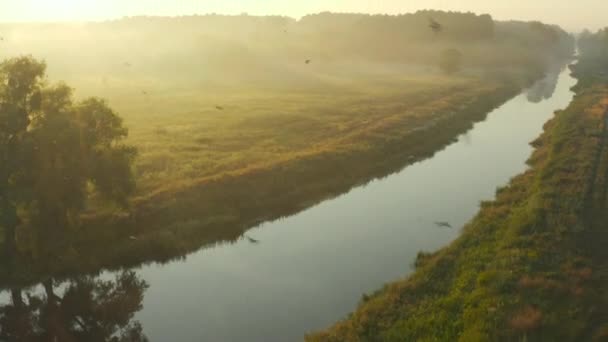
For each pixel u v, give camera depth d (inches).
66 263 991.0
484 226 1052.5
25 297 929.5
